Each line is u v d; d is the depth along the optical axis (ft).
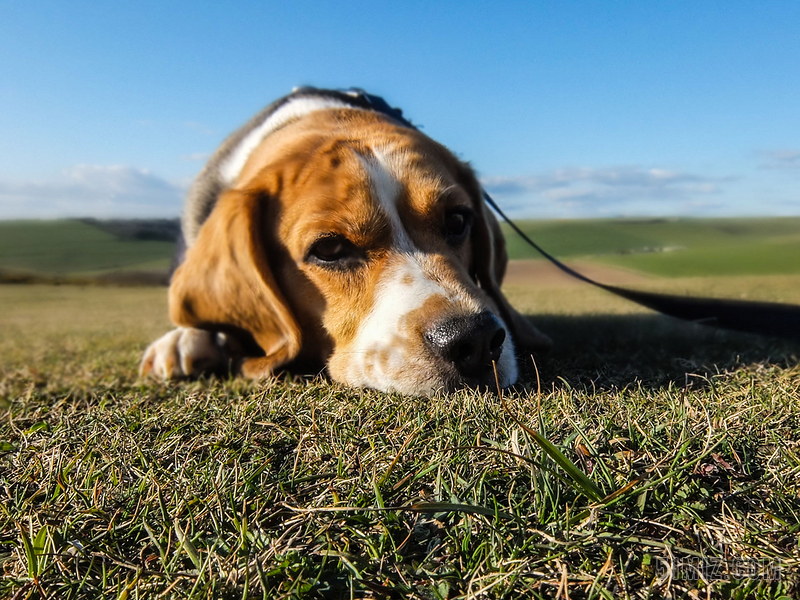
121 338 2.08
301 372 1.09
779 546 0.44
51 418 0.89
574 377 0.97
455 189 1.11
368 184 1.03
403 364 0.91
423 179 1.07
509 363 0.94
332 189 1.03
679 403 0.75
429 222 1.06
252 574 0.44
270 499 0.55
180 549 0.47
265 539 0.48
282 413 0.80
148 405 0.92
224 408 0.85
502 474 0.55
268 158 1.21
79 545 0.49
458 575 0.43
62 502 0.58
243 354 1.17
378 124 1.28
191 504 0.54
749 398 0.77
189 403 0.90
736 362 1.02
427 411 0.78
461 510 0.47
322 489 0.57
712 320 1.42
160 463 0.66
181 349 1.15
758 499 0.51
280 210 1.08
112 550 0.49
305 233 1.03
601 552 0.44
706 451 0.55
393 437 0.68
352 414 0.78
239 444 0.70
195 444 0.71
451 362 0.89
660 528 0.47
